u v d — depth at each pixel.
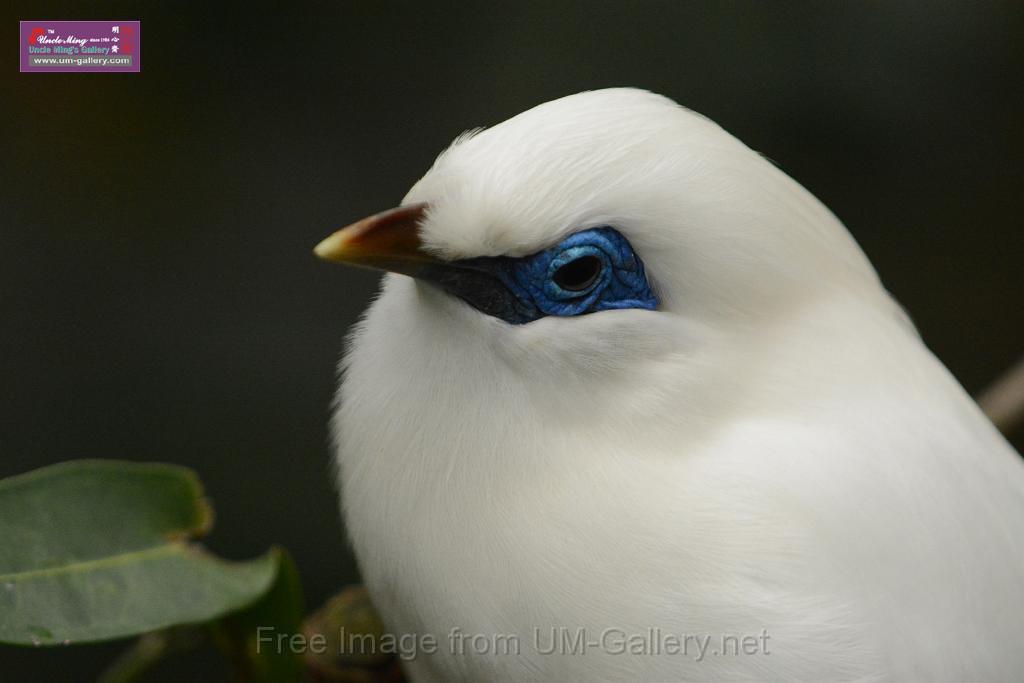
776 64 1.87
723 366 1.71
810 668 1.70
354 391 1.72
